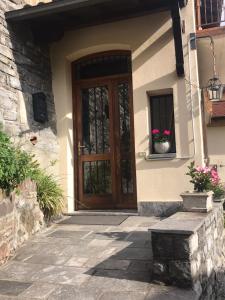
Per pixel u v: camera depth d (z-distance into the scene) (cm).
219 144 803
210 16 799
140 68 632
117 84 677
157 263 337
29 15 567
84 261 402
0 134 457
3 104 538
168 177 604
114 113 673
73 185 679
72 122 691
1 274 377
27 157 500
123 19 639
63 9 561
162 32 623
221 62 703
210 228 426
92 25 653
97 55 688
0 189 423
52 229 541
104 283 343
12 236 440
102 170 676
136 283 338
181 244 329
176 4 568
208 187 462
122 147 666
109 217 607
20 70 589
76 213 639
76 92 699
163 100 647
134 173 654
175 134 607
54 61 683
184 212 436
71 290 332
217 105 816
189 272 326
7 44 564
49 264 399
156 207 604
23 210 483
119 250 428
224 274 481
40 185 549
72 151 684
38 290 336
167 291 320
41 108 622
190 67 607
